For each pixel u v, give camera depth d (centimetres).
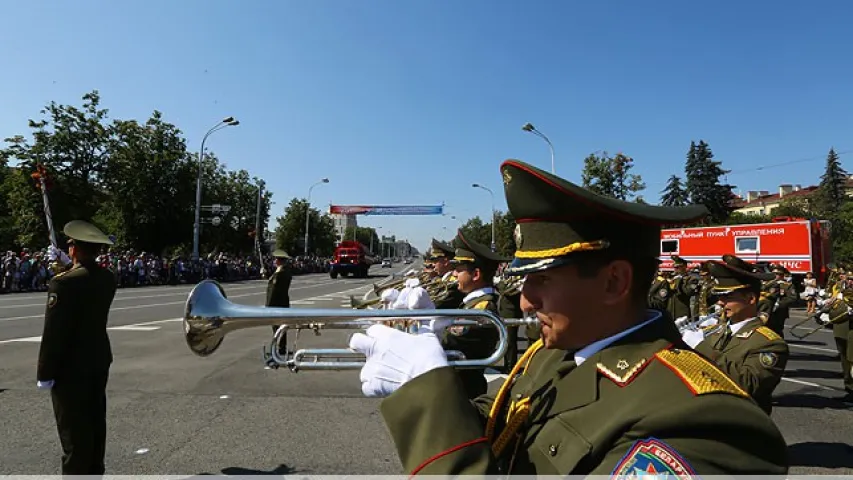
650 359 100
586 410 100
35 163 2645
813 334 1202
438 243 554
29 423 454
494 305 342
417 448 102
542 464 101
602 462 92
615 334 107
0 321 1113
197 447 411
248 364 711
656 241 112
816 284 1617
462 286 387
